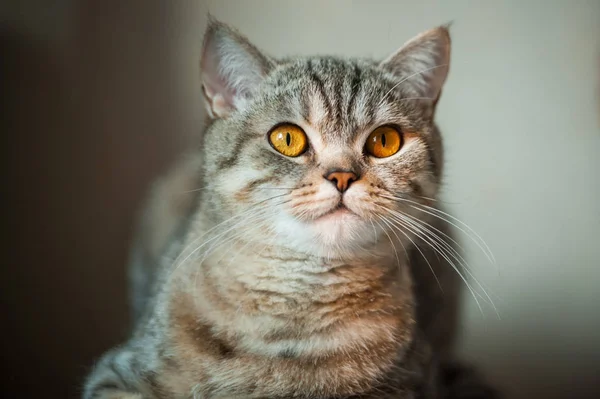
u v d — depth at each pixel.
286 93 0.38
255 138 0.37
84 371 0.44
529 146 0.49
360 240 0.37
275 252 0.37
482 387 0.47
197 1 0.49
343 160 0.36
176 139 0.51
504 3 0.49
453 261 0.46
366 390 0.36
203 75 0.39
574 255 0.49
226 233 0.38
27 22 0.48
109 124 0.50
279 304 0.36
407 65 0.40
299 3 0.50
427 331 0.46
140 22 0.49
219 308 0.37
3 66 0.47
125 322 0.50
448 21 0.47
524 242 0.50
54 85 0.48
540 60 0.49
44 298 0.49
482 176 0.50
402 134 0.38
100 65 0.49
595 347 0.49
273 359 0.36
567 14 0.48
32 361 0.48
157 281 0.42
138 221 0.50
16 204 0.49
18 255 0.49
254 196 0.37
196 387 0.36
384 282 0.38
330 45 0.50
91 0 0.48
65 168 0.49
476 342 0.49
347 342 0.37
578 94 0.49
